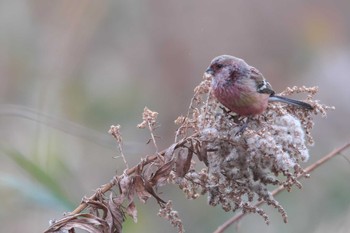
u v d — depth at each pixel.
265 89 7.11
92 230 5.88
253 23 15.42
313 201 12.52
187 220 12.45
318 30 15.91
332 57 15.69
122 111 14.63
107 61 15.21
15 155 8.95
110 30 15.38
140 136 14.02
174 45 15.05
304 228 12.27
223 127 6.13
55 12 14.95
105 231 5.90
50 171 10.88
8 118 12.95
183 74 14.88
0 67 14.34
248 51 15.30
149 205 12.35
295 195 12.50
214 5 15.31
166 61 15.01
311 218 12.37
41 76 14.33
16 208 11.25
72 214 5.99
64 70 14.57
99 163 13.12
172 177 6.07
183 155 6.00
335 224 12.36
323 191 12.61
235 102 6.97
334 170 12.93
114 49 15.32
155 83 14.99
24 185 8.58
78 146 13.04
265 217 6.02
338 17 16.34
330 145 13.92
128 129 14.33
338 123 14.38
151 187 5.96
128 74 15.12
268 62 15.37
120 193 5.98
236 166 6.00
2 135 12.66
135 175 5.99
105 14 15.23
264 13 15.59
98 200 6.04
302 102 6.61
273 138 5.93
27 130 12.83
